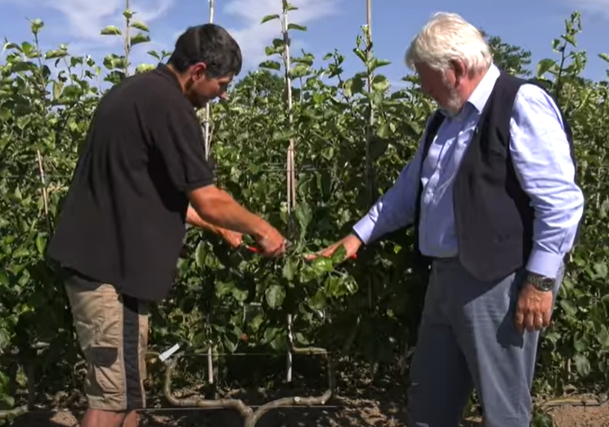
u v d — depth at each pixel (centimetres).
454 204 284
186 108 291
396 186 334
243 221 304
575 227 271
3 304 400
